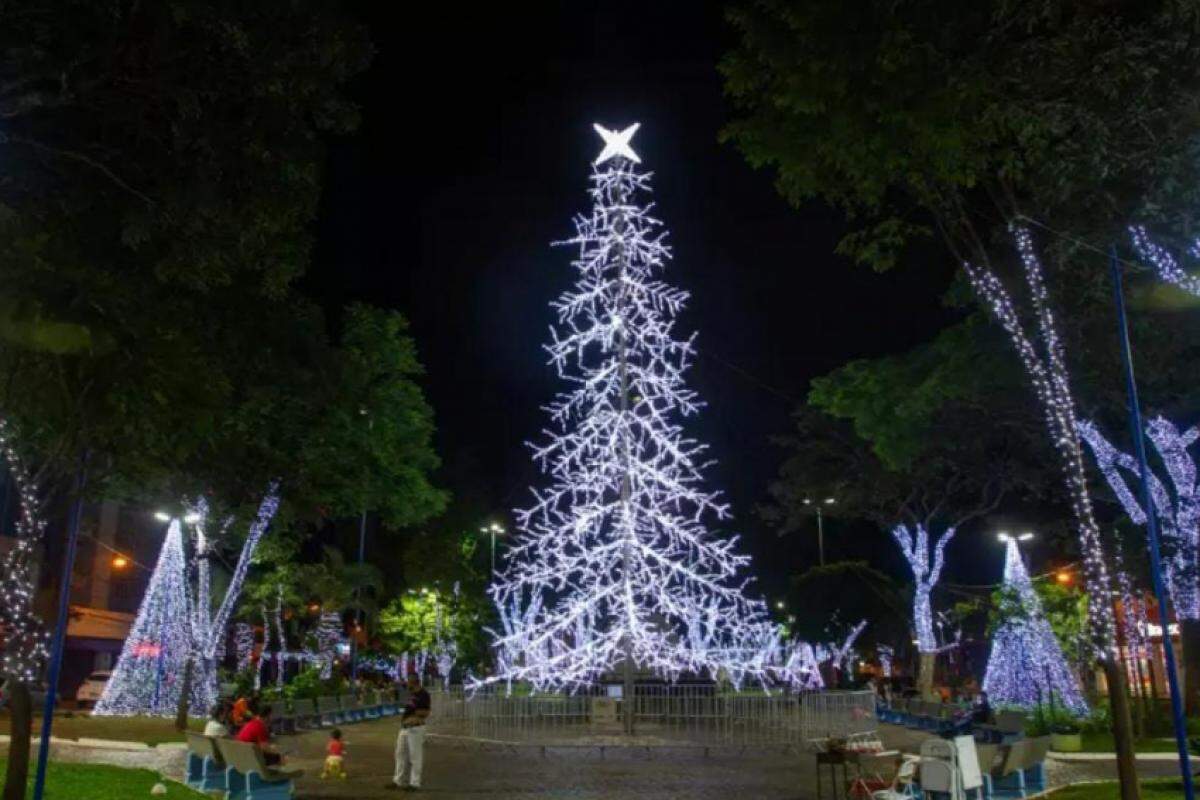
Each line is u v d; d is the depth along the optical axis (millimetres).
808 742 23109
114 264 11039
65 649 43281
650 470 26016
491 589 36719
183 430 12914
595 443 26719
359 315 31141
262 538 33156
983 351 21672
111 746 22531
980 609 41125
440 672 47938
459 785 17484
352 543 50688
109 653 45969
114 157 10586
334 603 40062
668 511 28922
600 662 26312
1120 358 18016
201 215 10875
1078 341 16969
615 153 26422
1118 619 26453
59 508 13977
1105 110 11609
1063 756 21484
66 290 10320
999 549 47625
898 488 40781
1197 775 16938
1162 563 22469
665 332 26766
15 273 10047
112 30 9820
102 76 9969
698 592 31469
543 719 24531
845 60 11109
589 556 26266
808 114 12156
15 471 12484
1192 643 28469
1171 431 21203
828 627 44875
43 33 9484
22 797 11227
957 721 26141
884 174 12477
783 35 11648
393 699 41312
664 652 27156
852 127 11617
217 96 10703
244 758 14555
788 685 31141
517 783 17734
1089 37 11297
